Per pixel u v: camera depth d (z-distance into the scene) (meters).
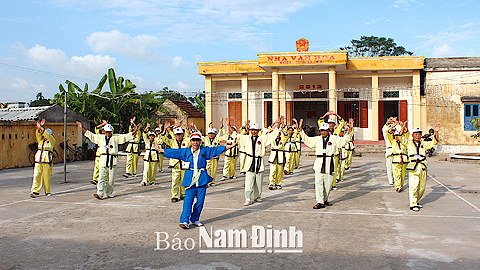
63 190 10.92
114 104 23.55
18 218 7.54
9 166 17.66
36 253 5.49
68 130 20.84
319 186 8.28
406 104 24.78
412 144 8.15
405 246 5.64
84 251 5.57
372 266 4.88
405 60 23.12
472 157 16.84
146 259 5.23
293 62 22.59
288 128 13.95
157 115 30.80
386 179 12.62
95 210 8.25
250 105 27.00
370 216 7.52
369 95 25.67
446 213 7.70
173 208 8.44
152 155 11.88
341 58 22.08
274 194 10.05
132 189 11.10
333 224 6.93
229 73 25.78
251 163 8.67
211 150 7.09
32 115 19.11
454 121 22.89
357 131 25.86
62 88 24.53
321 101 27.64
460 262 4.97
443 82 22.98
